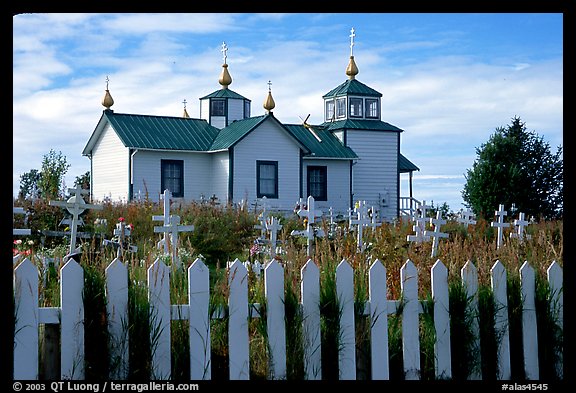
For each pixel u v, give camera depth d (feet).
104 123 122.52
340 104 139.64
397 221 69.51
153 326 18.57
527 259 27.35
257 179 121.29
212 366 20.01
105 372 18.03
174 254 39.58
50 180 84.12
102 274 18.56
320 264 24.09
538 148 95.30
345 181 133.08
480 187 93.71
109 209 64.64
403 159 150.61
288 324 19.60
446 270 21.12
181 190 120.88
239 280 19.33
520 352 22.11
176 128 123.13
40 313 17.88
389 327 21.79
